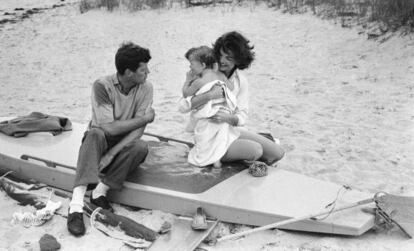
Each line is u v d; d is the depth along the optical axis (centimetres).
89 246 402
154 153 506
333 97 781
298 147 598
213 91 457
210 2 1423
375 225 410
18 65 1066
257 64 976
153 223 427
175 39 1170
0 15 1538
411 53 934
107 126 444
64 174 472
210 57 460
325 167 542
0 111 781
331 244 396
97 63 1048
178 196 430
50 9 1595
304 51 1026
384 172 528
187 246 392
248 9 1339
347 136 627
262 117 708
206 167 476
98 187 448
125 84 443
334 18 1173
